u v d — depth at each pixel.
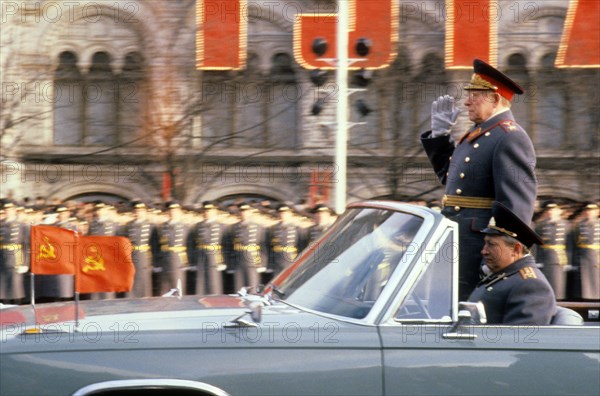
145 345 9.56
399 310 10.14
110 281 10.53
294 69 56.25
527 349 9.81
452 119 13.91
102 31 56.50
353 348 9.69
